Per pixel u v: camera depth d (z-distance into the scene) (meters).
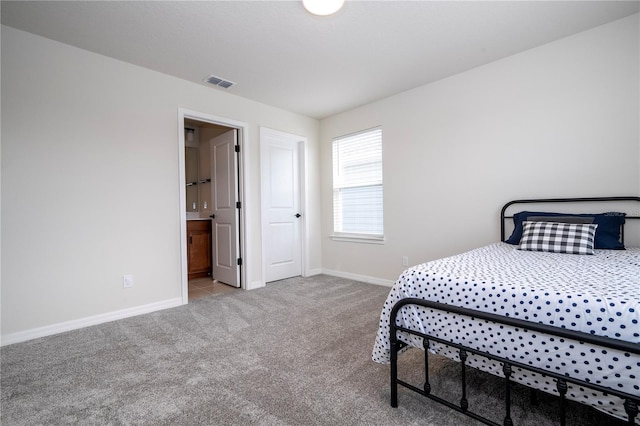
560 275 1.21
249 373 1.61
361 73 2.86
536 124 2.44
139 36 2.21
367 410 1.29
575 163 2.27
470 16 2.01
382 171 3.56
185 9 1.91
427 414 1.26
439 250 3.06
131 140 2.60
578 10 1.96
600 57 2.15
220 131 4.26
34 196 2.14
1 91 2.03
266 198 3.71
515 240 2.32
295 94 3.37
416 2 1.86
